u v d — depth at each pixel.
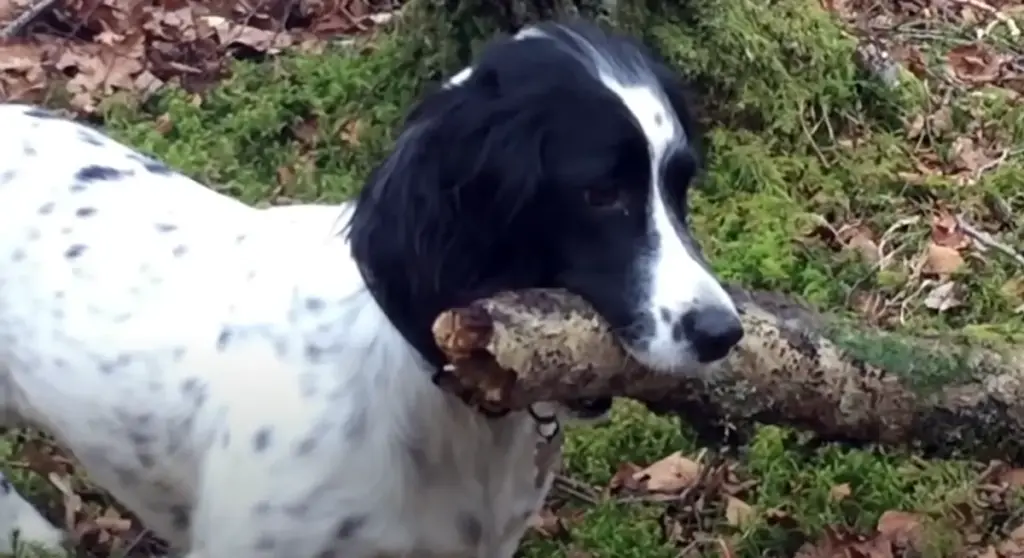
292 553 1.51
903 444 1.61
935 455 1.67
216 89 2.48
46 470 1.90
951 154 2.42
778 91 2.37
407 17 2.31
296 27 2.78
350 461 1.49
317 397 1.49
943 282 2.13
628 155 1.40
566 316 1.40
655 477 1.88
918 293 2.12
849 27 2.71
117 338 1.57
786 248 2.16
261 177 2.29
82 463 1.63
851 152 2.38
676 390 1.53
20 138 1.69
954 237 2.22
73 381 1.59
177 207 1.63
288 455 1.49
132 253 1.60
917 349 1.58
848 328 1.58
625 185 1.41
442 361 1.43
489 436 1.50
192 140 2.33
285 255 1.56
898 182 2.33
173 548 1.71
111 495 1.68
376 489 1.49
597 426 1.94
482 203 1.42
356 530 1.50
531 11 2.18
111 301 1.58
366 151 2.30
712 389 1.53
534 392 1.40
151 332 1.56
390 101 2.32
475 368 1.39
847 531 1.81
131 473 1.59
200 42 2.66
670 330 1.38
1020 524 1.82
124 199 1.64
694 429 1.83
